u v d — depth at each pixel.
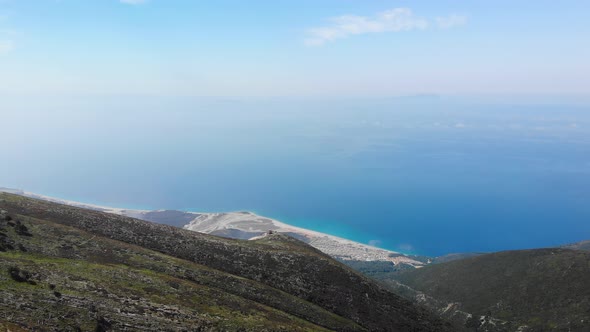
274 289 84.56
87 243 72.19
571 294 137.50
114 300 54.25
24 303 46.41
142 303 56.00
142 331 49.91
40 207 87.06
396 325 92.31
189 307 59.72
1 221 67.94
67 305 49.31
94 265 63.72
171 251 88.06
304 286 92.94
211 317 58.97
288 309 77.38
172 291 63.44
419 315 103.44
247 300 72.50
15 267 53.66
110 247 73.94
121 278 61.91
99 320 48.56
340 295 94.69
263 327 61.56
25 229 69.00
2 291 47.31
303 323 71.75
